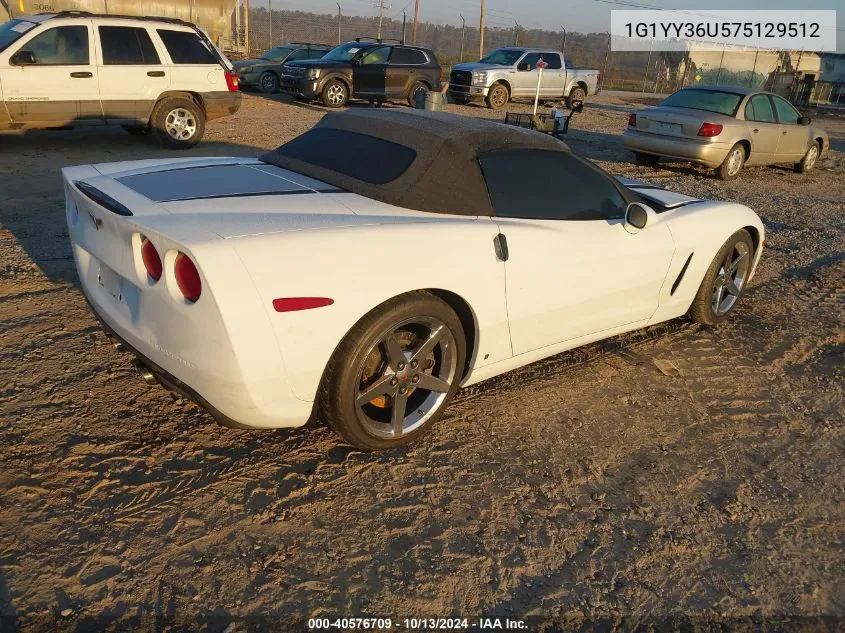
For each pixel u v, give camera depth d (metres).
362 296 2.66
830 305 5.55
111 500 2.70
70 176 3.29
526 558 2.60
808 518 2.94
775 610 2.44
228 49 23.91
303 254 2.55
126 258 2.70
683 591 2.50
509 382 3.91
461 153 3.21
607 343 4.55
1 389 3.37
